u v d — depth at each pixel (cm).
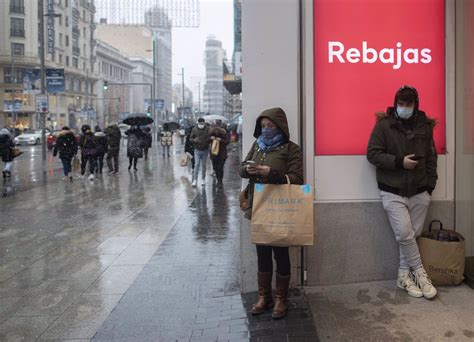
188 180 1511
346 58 462
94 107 8512
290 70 455
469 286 448
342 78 463
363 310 414
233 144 3503
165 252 642
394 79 467
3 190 1299
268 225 383
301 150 441
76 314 439
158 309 444
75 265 593
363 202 466
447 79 468
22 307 459
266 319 410
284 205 383
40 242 713
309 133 460
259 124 416
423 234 455
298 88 457
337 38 461
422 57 468
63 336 395
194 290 492
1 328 413
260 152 405
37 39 6075
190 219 868
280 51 453
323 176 464
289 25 452
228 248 658
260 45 453
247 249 475
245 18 451
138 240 715
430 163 437
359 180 467
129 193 1225
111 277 543
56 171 1855
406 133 423
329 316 406
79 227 814
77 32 6956
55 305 462
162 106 5900
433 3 466
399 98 415
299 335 377
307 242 379
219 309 438
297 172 394
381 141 428
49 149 3591
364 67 464
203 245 677
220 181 1344
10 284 527
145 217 894
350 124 465
